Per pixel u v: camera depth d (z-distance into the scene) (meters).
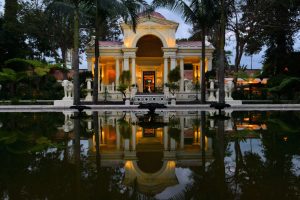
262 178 4.87
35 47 47.41
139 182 4.76
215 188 4.42
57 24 40.09
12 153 7.03
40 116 16.92
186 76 54.25
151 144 8.19
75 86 22.69
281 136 9.38
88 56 39.75
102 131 10.71
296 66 38.47
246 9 35.41
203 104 25.95
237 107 24.59
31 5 41.34
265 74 40.72
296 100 31.14
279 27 36.47
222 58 22.59
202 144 8.08
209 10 22.89
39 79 37.72
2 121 14.17
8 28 40.09
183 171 5.41
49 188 4.41
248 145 7.85
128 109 23.19
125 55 38.31
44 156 6.69
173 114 17.98
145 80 43.56
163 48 38.06
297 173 5.16
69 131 10.77
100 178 4.97
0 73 31.94
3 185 4.54
